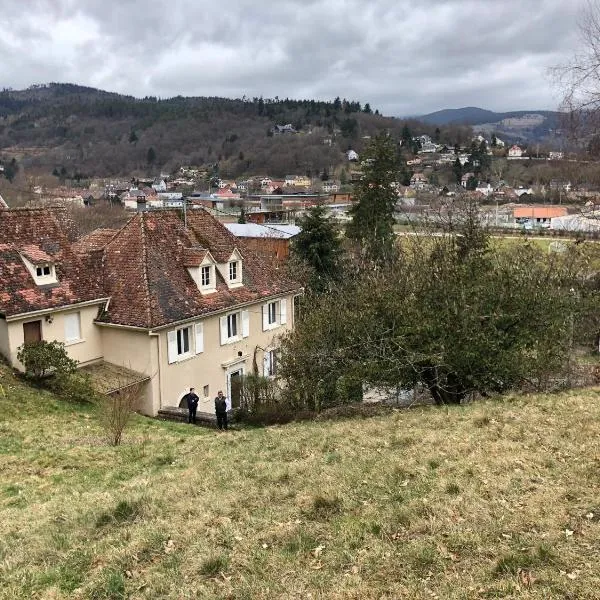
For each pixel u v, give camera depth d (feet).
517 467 36.17
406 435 48.03
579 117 63.46
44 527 36.42
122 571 28.73
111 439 63.31
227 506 35.63
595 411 48.96
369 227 181.27
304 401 78.59
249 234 203.10
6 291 81.66
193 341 93.56
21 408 73.00
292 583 25.85
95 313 90.53
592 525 27.30
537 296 66.85
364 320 71.05
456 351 65.05
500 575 24.14
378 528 29.63
